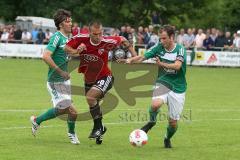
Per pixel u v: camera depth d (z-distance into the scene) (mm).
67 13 27859
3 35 94750
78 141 28547
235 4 134625
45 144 28188
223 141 30219
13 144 27922
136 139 27000
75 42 27812
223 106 45281
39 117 29172
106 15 126375
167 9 125688
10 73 69188
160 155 26219
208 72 79688
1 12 130250
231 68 87375
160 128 34219
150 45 86188
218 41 88312
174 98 27391
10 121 35312
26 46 93000
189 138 30984
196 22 130250
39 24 108812
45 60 27391
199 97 51312
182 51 26969
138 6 123750
